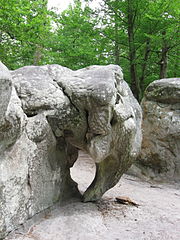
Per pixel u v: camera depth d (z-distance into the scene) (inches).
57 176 122.6
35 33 320.5
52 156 117.6
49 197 116.3
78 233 100.7
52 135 114.4
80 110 112.3
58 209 122.4
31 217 102.9
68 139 125.6
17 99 96.0
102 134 114.5
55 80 118.1
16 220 93.5
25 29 304.2
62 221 110.0
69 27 347.9
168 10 312.3
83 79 113.7
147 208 137.9
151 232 106.5
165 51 341.1
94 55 330.6
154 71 392.2
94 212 123.0
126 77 381.4
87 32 338.6
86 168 233.3
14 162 92.7
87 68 129.2
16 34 290.5
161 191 189.3
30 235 95.3
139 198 158.6
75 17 344.5
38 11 317.1
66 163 132.3
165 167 226.2
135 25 333.4
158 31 329.1
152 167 233.0
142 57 357.7
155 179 226.4
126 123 118.7
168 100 226.2
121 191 173.6
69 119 113.3
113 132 118.1
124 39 339.9
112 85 107.3
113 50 363.3
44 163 111.7
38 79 112.3
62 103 111.1
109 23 338.0
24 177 97.8
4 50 303.3
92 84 108.4
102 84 106.5
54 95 110.7
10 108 85.5
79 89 109.7
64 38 333.7
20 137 96.0
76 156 142.3
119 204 140.3
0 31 291.4
